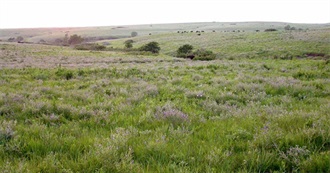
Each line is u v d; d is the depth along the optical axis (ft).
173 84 38.01
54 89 31.30
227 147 12.41
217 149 11.69
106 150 10.77
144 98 26.76
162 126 15.53
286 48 178.91
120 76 47.11
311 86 31.78
